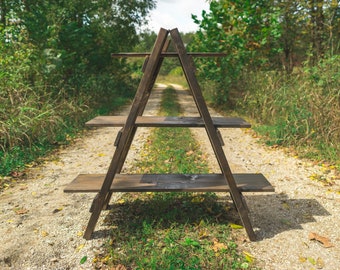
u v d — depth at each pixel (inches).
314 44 443.8
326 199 152.3
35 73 321.1
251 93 396.8
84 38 444.1
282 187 168.9
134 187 116.7
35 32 350.0
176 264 98.8
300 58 523.5
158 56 108.1
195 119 120.1
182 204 140.6
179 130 297.1
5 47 292.0
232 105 476.7
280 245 112.3
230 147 256.4
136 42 797.9
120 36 743.1
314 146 231.6
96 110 419.2
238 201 114.1
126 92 754.8
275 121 301.0
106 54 604.1
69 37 416.2
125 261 100.3
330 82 253.8
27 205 147.3
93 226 115.1
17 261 103.4
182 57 108.7
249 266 99.3
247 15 428.1
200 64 489.4
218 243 110.8
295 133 245.0
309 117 243.6
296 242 114.3
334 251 108.7
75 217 134.3
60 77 372.2
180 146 241.9
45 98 297.4
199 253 104.7
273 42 467.2
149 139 270.8
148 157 219.0
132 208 138.7
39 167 204.8
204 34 498.6
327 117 234.8
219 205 140.6
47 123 263.1
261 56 458.9
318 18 430.6
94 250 108.9
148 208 137.1
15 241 114.8
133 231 119.2
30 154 221.9
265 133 288.4
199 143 259.6
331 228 124.5
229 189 114.9
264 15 432.1
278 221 130.3
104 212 136.6
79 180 124.1
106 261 101.5
